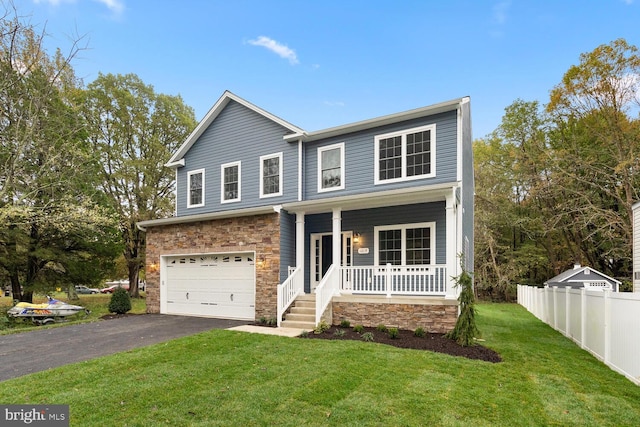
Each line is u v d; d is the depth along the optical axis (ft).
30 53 48.26
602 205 72.79
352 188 41.42
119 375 18.72
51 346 25.77
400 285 36.68
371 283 36.91
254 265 38.96
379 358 21.86
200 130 51.67
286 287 34.47
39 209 49.93
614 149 64.85
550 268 88.22
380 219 40.29
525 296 64.44
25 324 43.57
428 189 31.14
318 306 31.37
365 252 40.83
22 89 50.34
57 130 55.67
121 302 43.78
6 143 49.98
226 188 49.37
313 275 43.14
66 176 55.21
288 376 18.47
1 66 46.96
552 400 16.20
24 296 59.00
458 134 36.35
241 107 49.01
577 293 29.55
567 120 74.84
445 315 30.04
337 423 13.53
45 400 15.51
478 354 23.76
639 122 58.95
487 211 88.79
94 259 67.36
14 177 48.52
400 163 39.11
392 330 28.27
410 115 38.17
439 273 32.32
